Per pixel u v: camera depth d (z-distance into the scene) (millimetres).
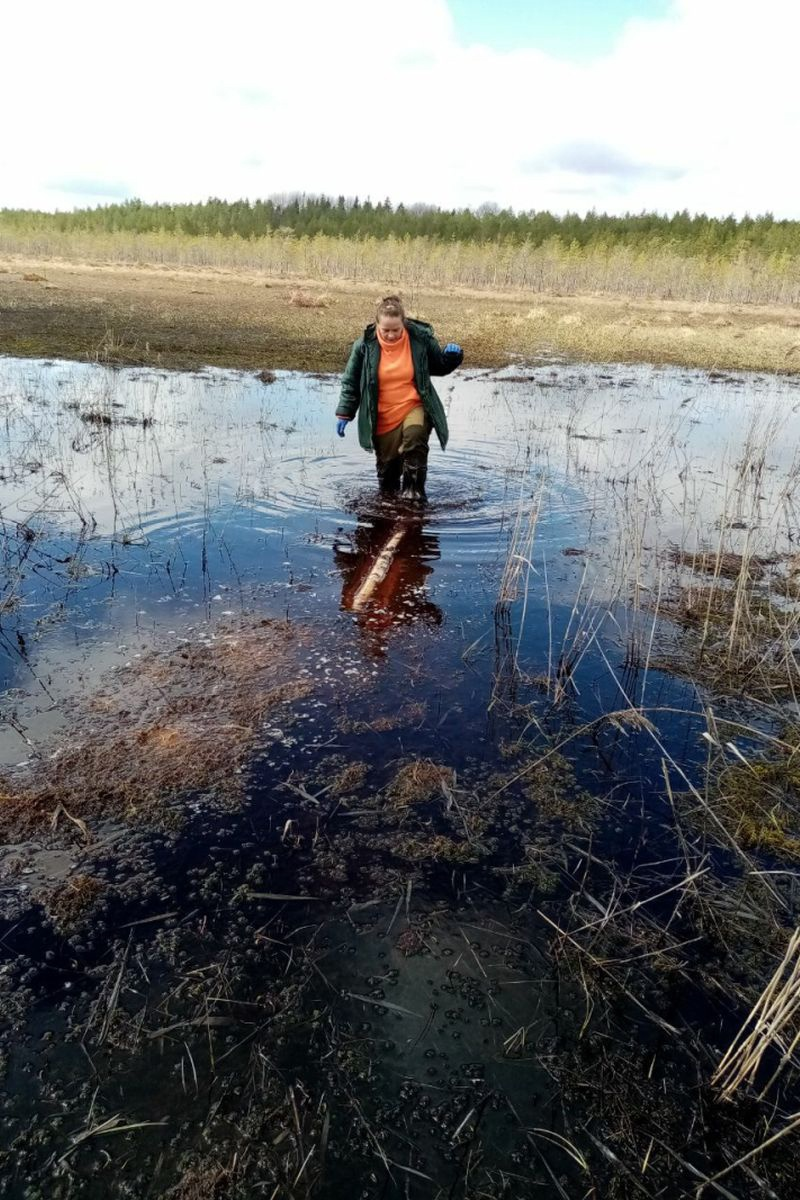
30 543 4754
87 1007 1863
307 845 2422
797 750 2816
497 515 5781
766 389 12672
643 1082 1753
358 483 6387
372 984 1964
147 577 4359
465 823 2553
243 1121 1631
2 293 19750
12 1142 1577
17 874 2256
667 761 2961
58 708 3047
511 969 2027
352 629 3869
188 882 2256
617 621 4117
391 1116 1656
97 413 8250
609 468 7281
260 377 10930
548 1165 1583
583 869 2393
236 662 3465
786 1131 1569
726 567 4957
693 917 2225
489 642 3826
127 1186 1511
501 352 15727
